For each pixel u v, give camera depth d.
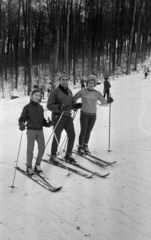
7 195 3.51
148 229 2.61
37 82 21.08
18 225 2.77
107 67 34.88
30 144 4.15
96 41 35.19
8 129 9.23
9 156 5.41
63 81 4.57
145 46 39.19
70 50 32.97
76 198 3.33
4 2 32.38
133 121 8.42
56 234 2.58
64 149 5.39
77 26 32.72
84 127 5.02
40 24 34.62
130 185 3.68
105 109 11.91
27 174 4.20
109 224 2.73
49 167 4.56
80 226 2.71
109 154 5.18
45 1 31.22
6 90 27.47
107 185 3.72
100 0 34.50
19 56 40.09
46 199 3.34
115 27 32.81
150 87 17.91
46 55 40.75
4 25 32.59
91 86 4.96
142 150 5.27
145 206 3.07
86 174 4.10
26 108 4.09
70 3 31.55
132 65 35.16
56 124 4.51
